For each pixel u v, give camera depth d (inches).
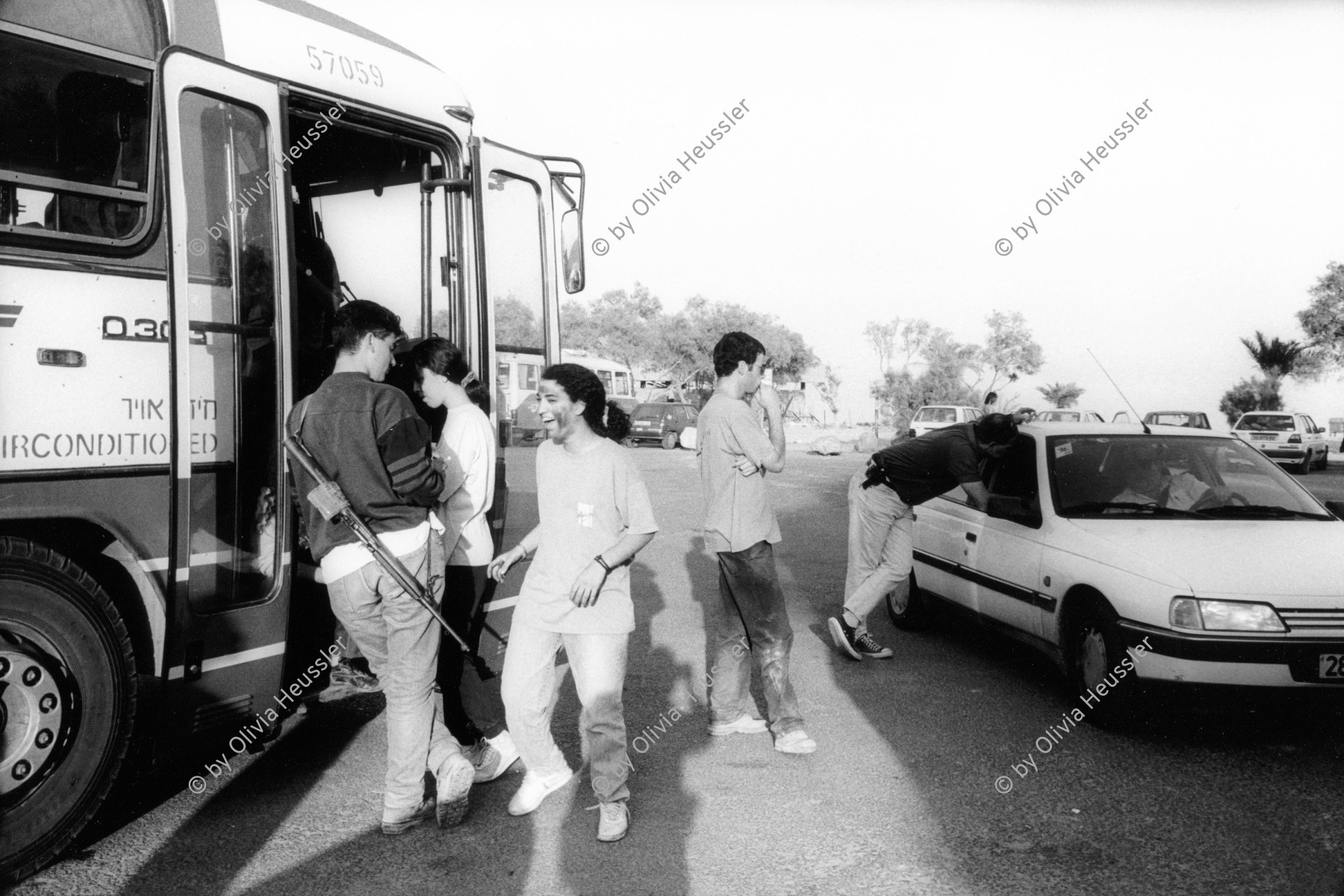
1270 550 209.0
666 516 586.6
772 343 2406.5
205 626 154.3
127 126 146.9
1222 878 144.1
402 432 152.0
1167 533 219.3
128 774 163.6
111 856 147.6
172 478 145.8
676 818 164.1
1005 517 249.3
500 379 226.1
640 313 2482.8
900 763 189.3
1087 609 215.0
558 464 157.0
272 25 174.2
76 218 139.7
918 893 139.8
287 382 169.8
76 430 138.8
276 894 137.3
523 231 237.0
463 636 176.2
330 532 152.9
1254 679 190.1
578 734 206.1
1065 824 162.2
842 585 371.9
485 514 179.2
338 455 151.0
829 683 242.7
